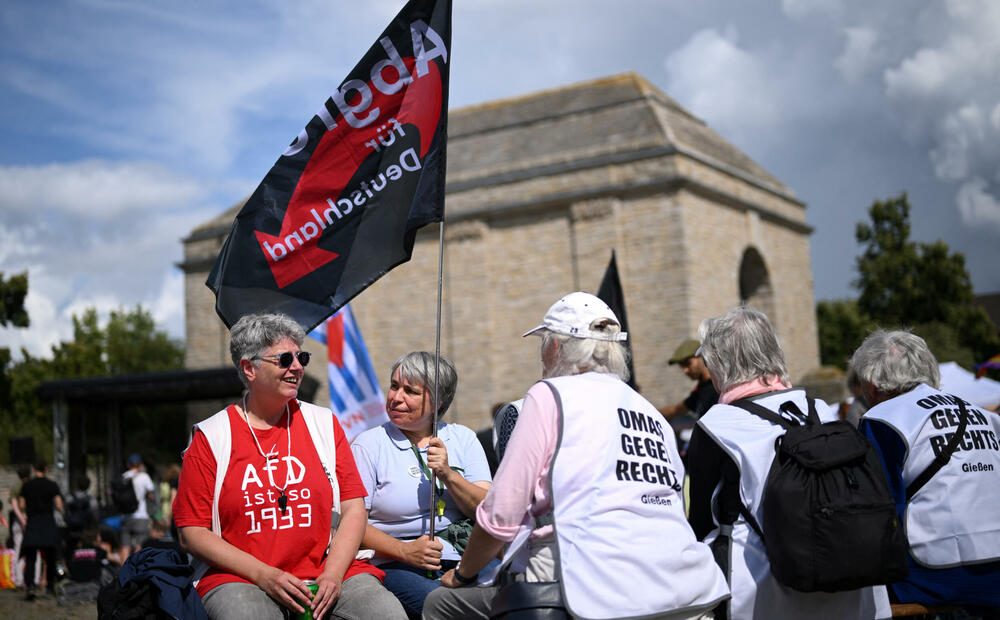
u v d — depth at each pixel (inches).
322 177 211.0
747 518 165.6
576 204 1343.5
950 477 190.9
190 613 170.9
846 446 157.2
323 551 183.5
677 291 1275.8
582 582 138.2
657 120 1378.0
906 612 195.6
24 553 606.5
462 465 212.7
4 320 1675.7
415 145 208.8
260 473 180.2
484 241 1401.3
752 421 169.2
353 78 211.6
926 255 1964.8
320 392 1423.5
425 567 194.1
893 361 205.8
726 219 1398.9
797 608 162.6
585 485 143.5
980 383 480.7
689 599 143.7
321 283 208.7
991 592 191.2
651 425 153.5
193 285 1595.7
